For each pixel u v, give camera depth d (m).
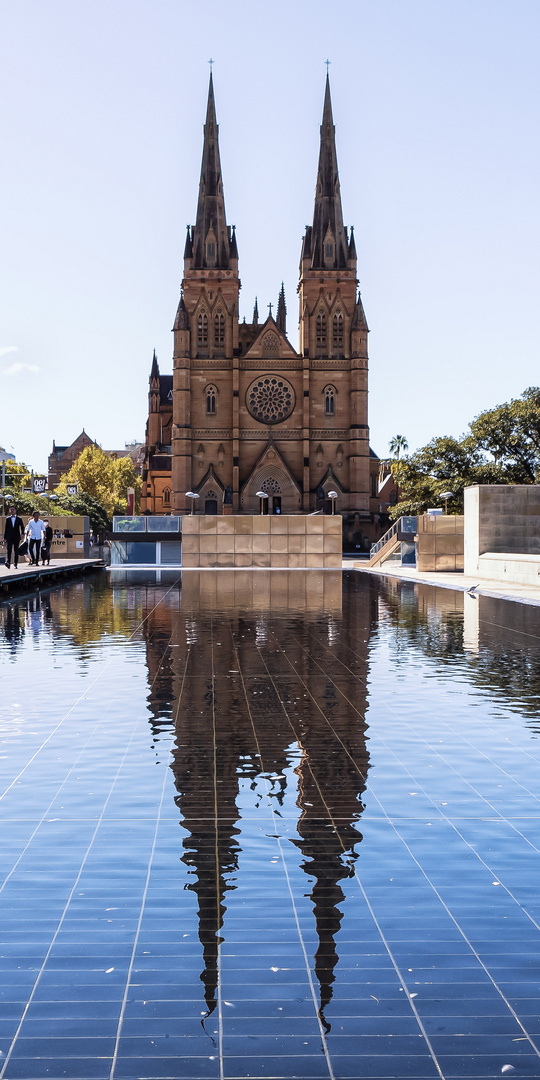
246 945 4.62
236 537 47.47
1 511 55.50
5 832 6.19
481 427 69.19
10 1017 4.02
